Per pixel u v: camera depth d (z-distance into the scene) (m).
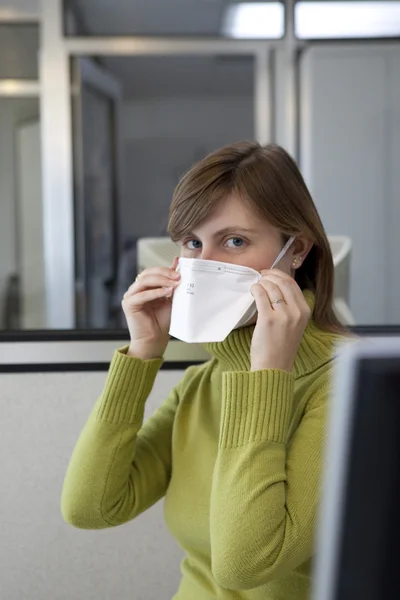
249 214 0.99
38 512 1.64
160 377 1.64
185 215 1.01
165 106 4.48
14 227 4.12
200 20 4.13
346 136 3.75
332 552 0.38
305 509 0.88
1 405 1.64
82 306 4.04
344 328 1.10
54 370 1.63
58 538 1.64
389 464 0.36
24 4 4.00
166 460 1.16
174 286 1.04
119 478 1.08
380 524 0.37
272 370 0.90
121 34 4.12
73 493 1.08
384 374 0.36
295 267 1.06
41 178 4.12
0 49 4.04
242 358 1.03
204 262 1.00
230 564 0.86
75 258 4.12
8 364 1.64
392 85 3.75
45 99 4.08
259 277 0.99
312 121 3.76
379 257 3.63
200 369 1.18
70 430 1.64
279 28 4.08
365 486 0.37
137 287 1.07
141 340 1.09
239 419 0.90
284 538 0.86
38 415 1.64
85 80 4.15
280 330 0.91
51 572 1.64
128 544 1.64
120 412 1.08
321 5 3.77
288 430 0.98
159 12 4.11
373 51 3.75
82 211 4.17
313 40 3.81
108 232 4.28
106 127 4.33
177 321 1.02
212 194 0.99
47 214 4.11
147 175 4.47
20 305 4.04
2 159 4.09
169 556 1.65
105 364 1.64
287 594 0.96
